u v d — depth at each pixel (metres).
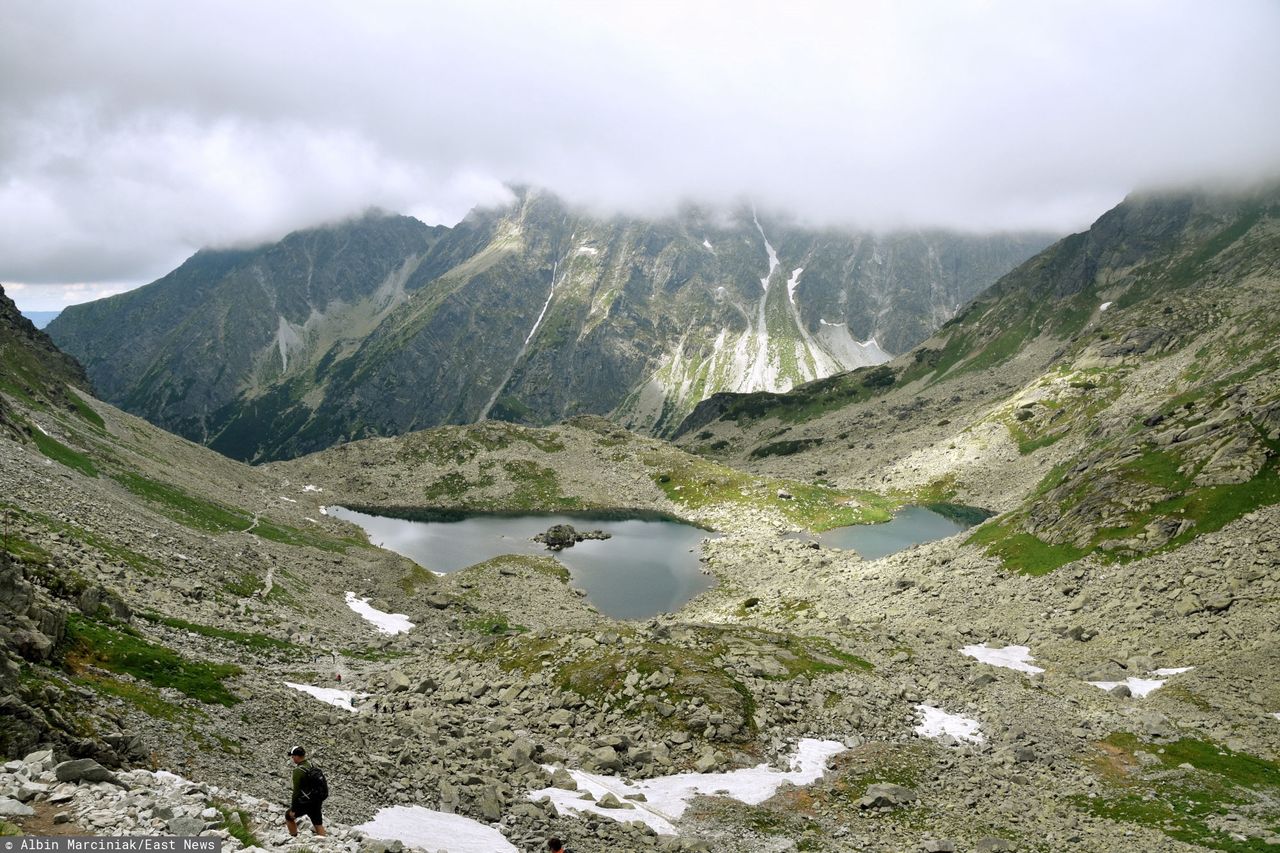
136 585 64.50
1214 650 71.62
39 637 32.09
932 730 54.97
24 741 23.38
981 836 38.56
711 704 52.88
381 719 43.81
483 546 195.50
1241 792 43.62
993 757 49.94
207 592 74.25
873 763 48.12
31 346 179.00
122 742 26.22
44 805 19.27
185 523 105.31
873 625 93.69
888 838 38.16
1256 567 85.94
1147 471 115.88
